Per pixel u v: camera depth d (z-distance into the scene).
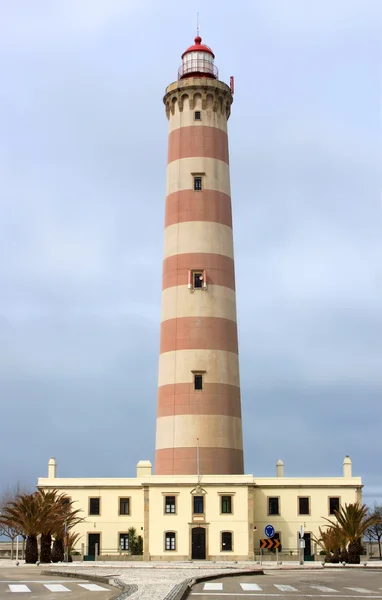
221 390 78.88
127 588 30.47
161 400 80.00
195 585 35.03
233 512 76.38
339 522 71.75
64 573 42.84
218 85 85.06
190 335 79.44
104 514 83.06
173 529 76.38
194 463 77.25
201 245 81.50
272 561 74.31
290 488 82.25
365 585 36.50
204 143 83.81
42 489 78.06
